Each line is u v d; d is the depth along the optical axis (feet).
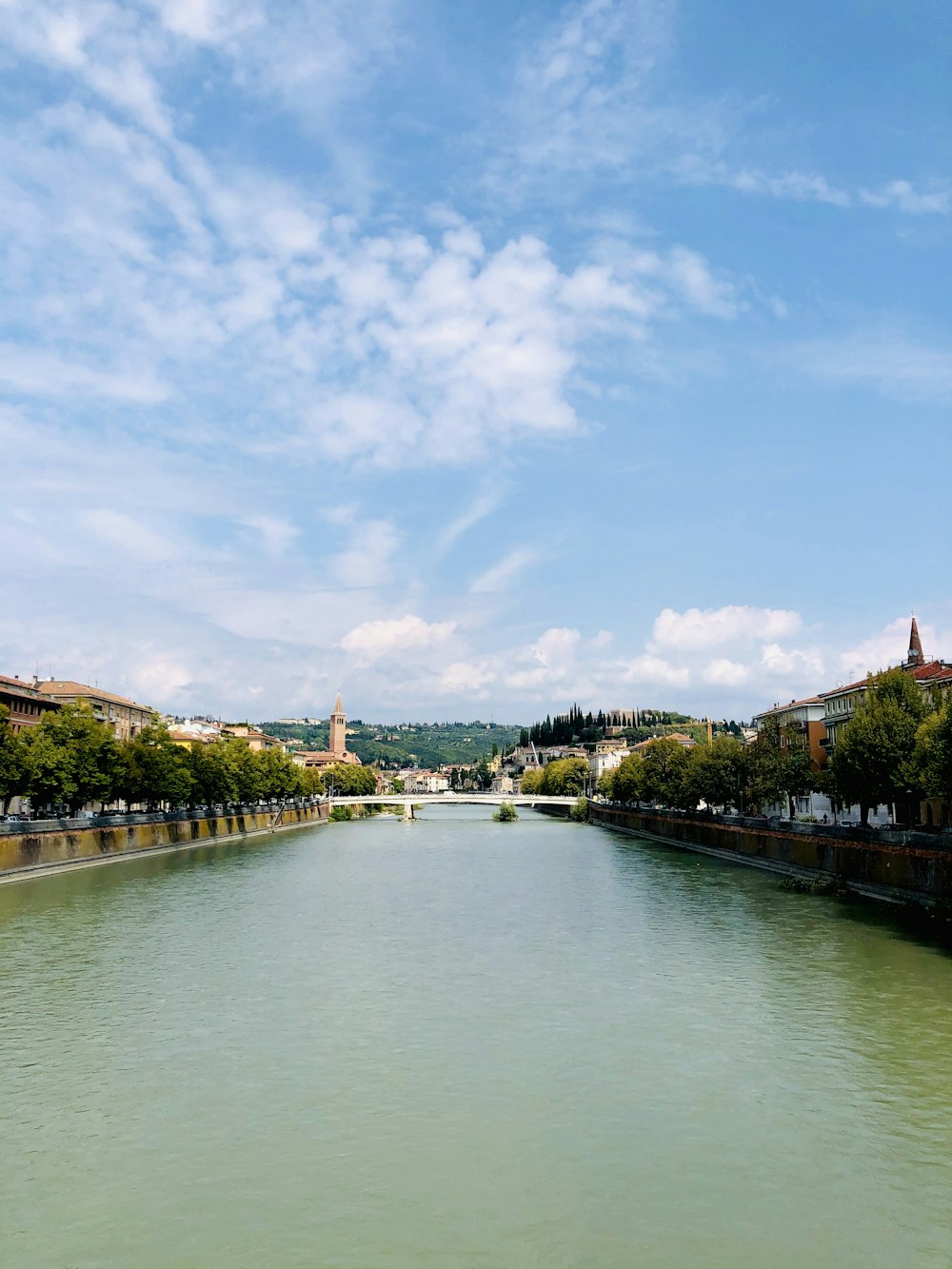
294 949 185.47
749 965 167.53
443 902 252.62
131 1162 91.45
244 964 171.12
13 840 283.79
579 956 178.91
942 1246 76.84
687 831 449.48
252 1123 100.12
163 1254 75.92
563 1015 138.31
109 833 354.74
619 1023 133.69
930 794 214.90
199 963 171.73
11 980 158.81
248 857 394.32
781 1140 95.50
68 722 342.44
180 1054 121.19
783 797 375.45
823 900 244.63
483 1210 82.43
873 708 262.06
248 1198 84.69
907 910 211.00
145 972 164.76
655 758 541.75
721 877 311.47
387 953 181.98
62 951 181.68
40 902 245.86
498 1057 120.06
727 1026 131.64
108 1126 99.40
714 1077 112.68
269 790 599.16
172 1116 102.12
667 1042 125.08
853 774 258.98
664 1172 89.10
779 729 431.02
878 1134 96.84
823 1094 107.14
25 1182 87.61
